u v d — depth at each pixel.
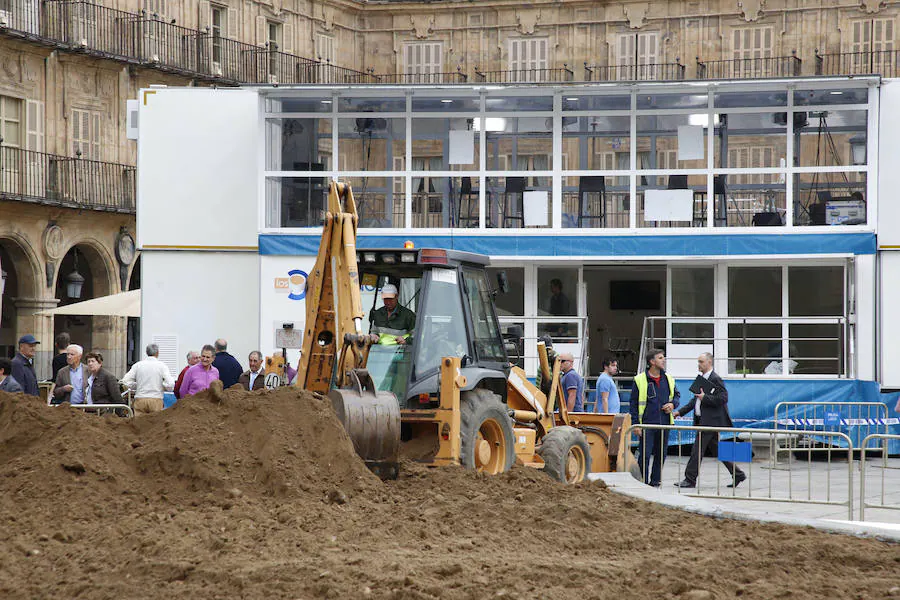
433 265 17.80
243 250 32.75
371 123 33.12
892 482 22.86
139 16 58.91
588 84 31.27
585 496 15.89
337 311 16.75
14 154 53.31
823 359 31.91
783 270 32.34
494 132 33.19
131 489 13.91
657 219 32.91
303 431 14.95
